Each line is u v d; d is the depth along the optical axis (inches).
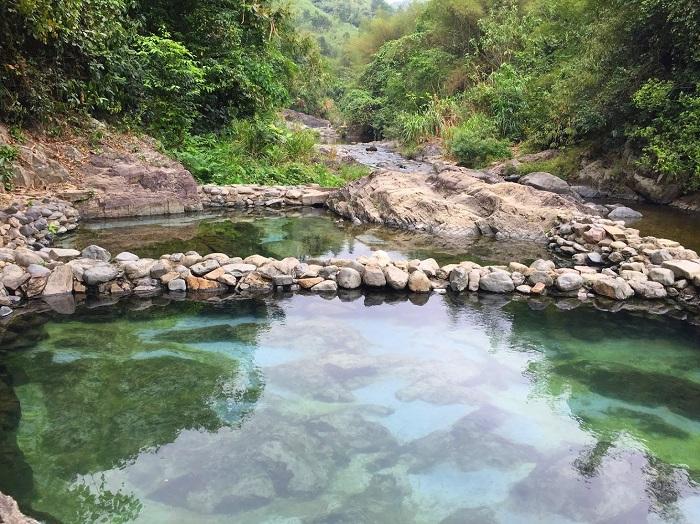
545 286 200.5
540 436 111.1
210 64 441.1
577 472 99.9
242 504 88.7
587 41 489.7
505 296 195.2
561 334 163.0
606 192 434.9
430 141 738.8
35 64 289.0
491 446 107.0
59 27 265.6
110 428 108.3
